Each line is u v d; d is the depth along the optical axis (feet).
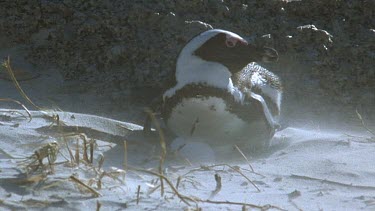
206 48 36.17
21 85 52.44
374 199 26.81
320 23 57.62
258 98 37.19
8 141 32.09
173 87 36.55
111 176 26.45
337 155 33.63
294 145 36.50
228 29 56.08
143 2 58.03
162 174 27.25
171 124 37.17
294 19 57.98
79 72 54.75
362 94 52.60
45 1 59.36
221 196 26.35
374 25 57.72
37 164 27.02
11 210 23.18
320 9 58.49
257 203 25.71
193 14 57.16
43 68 55.16
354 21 57.93
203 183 28.50
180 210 23.91
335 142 36.35
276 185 28.86
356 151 34.45
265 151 37.06
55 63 55.67
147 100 51.24
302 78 53.36
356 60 54.75
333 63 54.34
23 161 27.91
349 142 36.11
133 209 23.76
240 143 37.50
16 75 53.52
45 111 38.32
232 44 36.24
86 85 53.16
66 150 30.99
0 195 24.20
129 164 31.71
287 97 52.13
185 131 36.99
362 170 31.19
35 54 56.39
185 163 33.06
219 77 35.91
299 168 31.78
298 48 55.16
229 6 57.77
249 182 29.04
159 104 37.86
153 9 57.06
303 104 51.70
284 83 52.95
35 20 58.44
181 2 57.11
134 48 55.26
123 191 25.43
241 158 35.37
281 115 50.01
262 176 30.27
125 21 57.16
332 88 52.95
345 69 54.19
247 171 31.01
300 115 50.39
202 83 35.65
